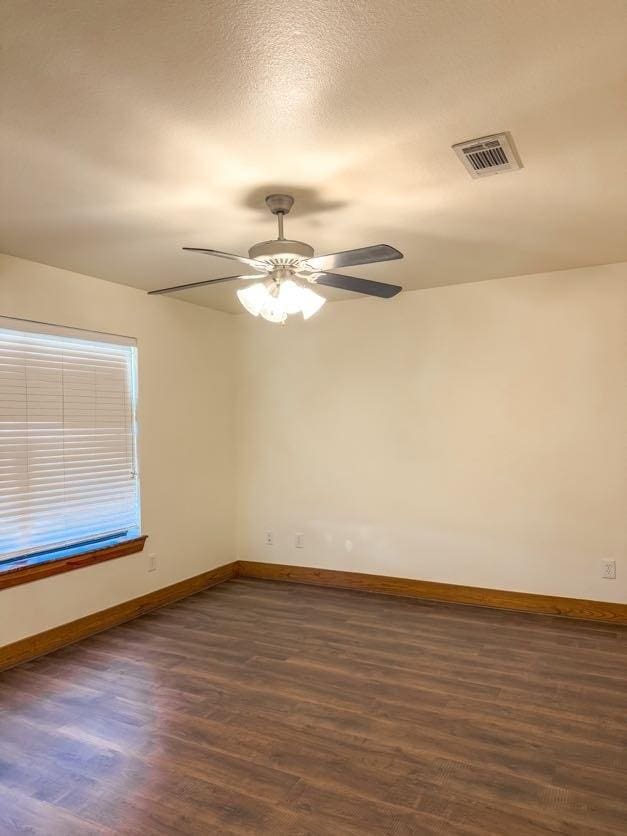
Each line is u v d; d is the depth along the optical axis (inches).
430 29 57.8
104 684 117.5
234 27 57.0
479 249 132.6
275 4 53.9
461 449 166.6
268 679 119.0
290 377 192.2
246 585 188.5
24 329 133.1
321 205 103.4
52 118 73.0
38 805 80.6
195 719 103.2
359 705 107.7
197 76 64.8
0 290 128.3
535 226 116.6
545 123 76.1
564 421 153.9
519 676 118.7
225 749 93.6
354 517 182.2
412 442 173.3
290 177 91.4
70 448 144.3
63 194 96.6
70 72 63.7
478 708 106.0
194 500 182.1
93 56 61.1
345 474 183.6
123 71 63.7
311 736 97.1
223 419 195.8
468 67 64.0
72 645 138.9
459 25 57.2
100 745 95.2
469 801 80.4
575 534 152.7
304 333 189.9
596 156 85.7
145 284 157.6
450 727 99.6
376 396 178.5
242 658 129.7
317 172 89.7
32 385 135.8
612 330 148.4
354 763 89.4
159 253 130.0
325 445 186.7
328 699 110.1
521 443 159.0
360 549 181.5
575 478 152.8
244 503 200.7
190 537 180.2
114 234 116.8
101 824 76.6
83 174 89.0
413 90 68.2
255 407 198.5
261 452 197.6
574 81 66.8
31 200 98.9
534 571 157.4
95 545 150.0
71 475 144.4
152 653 133.3
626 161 87.4
